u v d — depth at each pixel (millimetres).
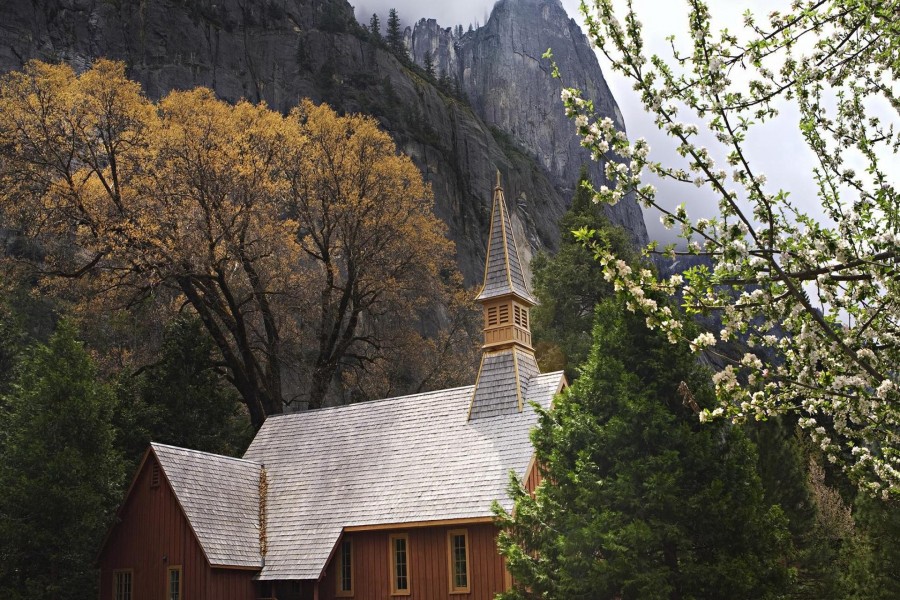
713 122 10672
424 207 56062
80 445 34656
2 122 44438
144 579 31938
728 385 11664
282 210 53625
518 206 141375
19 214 45281
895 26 10312
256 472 36656
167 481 32188
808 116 11578
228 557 31203
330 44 130625
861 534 27500
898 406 11094
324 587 31922
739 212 10305
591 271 53156
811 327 11039
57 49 97500
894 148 11500
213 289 48344
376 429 36031
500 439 32031
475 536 29359
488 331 35188
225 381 55031
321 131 51531
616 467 21734
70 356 36125
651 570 20188
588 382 23453
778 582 20469
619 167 10773
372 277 52688
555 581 21797
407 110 129375
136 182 46438
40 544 31625
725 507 20406
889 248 10156
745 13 10508
